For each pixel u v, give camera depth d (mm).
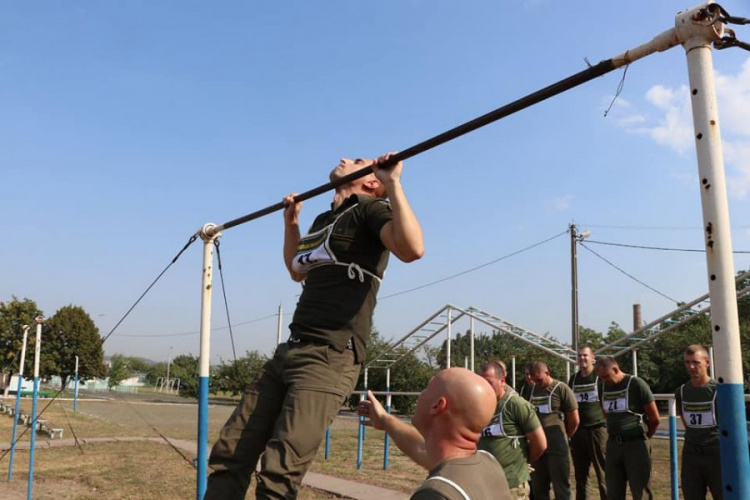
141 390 83562
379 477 11445
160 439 18031
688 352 6418
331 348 2723
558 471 7266
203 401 3656
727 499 1689
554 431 7355
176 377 88188
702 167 1818
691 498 6352
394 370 35594
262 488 2477
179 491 10211
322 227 2996
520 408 5672
